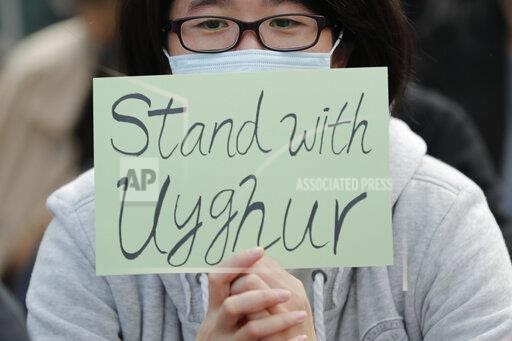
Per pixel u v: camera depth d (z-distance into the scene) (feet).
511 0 29.30
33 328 16.35
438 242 15.97
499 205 24.49
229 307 14.32
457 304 15.67
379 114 14.85
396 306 16.15
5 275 29.25
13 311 16.69
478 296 15.56
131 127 14.98
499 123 29.76
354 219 14.79
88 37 27.71
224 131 14.94
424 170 16.48
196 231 14.85
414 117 24.22
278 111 14.93
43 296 16.43
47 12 39.19
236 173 14.89
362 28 16.61
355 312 16.34
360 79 14.90
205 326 14.69
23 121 29.01
